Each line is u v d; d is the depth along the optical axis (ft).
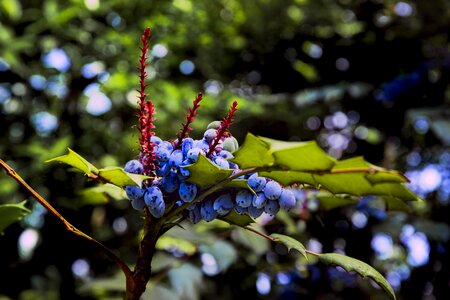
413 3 5.24
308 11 5.36
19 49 3.97
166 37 4.25
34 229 3.81
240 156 1.60
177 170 1.68
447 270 4.27
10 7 3.91
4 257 3.68
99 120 4.27
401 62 5.12
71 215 3.83
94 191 2.28
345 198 2.38
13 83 4.28
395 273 4.66
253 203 1.69
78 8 3.96
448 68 4.79
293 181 1.65
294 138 5.49
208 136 1.73
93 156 4.19
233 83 5.40
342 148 5.43
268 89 5.53
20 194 3.68
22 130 4.19
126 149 4.15
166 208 1.73
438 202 4.68
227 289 3.90
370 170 1.54
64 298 3.92
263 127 5.38
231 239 3.38
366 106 5.16
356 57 5.25
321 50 5.38
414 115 4.30
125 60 4.32
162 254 3.03
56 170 3.68
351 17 5.48
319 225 3.70
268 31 5.35
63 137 3.84
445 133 4.03
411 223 3.90
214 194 1.74
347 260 1.79
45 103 4.29
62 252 3.87
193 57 4.88
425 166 5.19
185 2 4.17
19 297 4.07
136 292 1.74
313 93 4.75
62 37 4.34
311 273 3.99
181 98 4.21
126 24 4.58
